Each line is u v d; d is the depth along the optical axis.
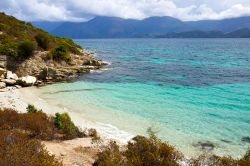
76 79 49.03
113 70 61.31
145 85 44.78
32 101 31.62
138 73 57.69
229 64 77.56
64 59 56.25
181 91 40.34
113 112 28.34
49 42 61.88
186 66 71.62
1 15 70.12
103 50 144.00
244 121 25.69
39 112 20.56
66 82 46.00
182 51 139.62
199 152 18.19
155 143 12.09
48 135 15.46
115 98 35.03
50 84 43.81
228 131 22.86
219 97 36.50
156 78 51.78
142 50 147.62
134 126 23.80
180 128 23.55
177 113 28.45
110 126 23.53
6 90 36.38
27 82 40.56
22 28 67.19
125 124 24.31
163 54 116.81
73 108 29.45
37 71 47.53
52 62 53.03
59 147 13.74
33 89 39.28
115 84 45.19
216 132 22.58
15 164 7.95
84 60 63.25
